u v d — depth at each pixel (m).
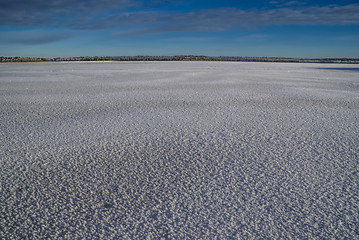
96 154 2.24
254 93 5.68
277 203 1.52
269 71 14.47
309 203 1.52
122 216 1.40
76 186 1.71
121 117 3.54
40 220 1.36
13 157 2.17
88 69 15.78
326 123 3.26
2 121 3.31
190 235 1.25
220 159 2.15
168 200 1.55
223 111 3.92
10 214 1.41
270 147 2.42
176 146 2.44
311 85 7.30
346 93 5.77
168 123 3.24
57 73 12.12
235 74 11.62
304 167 2.00
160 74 11.39
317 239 1.23
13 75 10.78
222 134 2.80
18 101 4.70
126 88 6.50
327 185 1.72
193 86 6.92
